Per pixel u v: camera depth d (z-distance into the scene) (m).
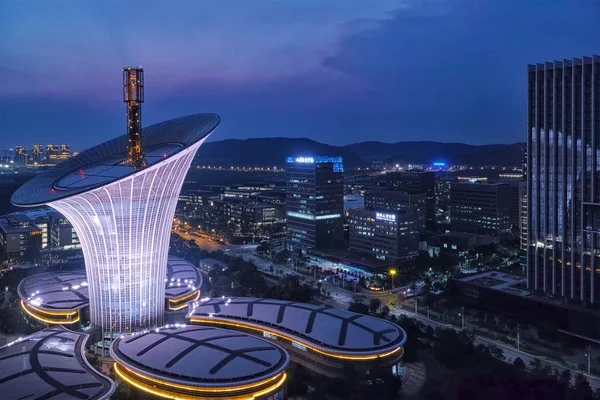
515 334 160.62
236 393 110.00
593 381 128.25
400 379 126.94
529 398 115.00
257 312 151.62
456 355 136.25
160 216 149.12
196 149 140.12
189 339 128.62
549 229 172.38
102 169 156.88
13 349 126.44
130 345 128.50
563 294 168.75
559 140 166.88
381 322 142.38
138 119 157.75
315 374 132.00
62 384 107.12
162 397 114.06
